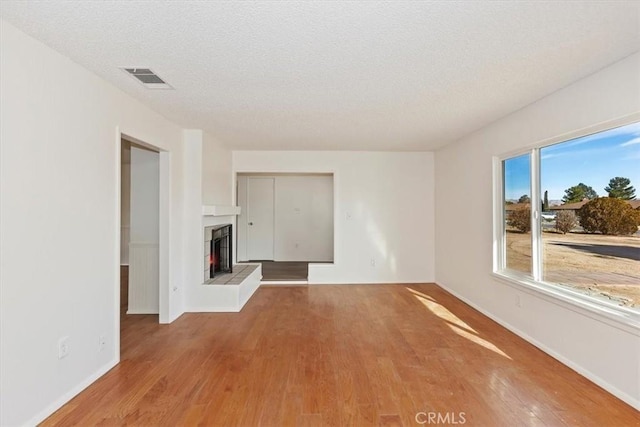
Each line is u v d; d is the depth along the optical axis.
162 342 3.28
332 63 2.32
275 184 8.33
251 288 5.09
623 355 2.22
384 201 5.92
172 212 3.93
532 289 3.12
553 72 2.46
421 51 2.14
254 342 3.28
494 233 3.88
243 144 5.24
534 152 3.23
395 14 1.74
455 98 3.04
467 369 2.69
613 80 2.29
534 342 3.15
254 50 2.13
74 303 2.31
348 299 4.87
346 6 1.66
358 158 5.89
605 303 2.46
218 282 4.47
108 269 2.69
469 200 4.53
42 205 2.04
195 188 4.27
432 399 2.27
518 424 2.01
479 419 2.05
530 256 3.33
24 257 1.92
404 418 2.07
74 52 2.15
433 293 5.20
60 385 2.18
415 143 5.16
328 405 2.21
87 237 2.44
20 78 1.89
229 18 1.77
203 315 4.14
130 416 2.09
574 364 2.64
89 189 2.46
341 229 5.89
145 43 2.04
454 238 5.06
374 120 3.80
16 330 1.87
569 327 2.70
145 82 2.67
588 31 1.90
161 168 3.84
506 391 2.36
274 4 1.64
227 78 2.58
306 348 3.13
